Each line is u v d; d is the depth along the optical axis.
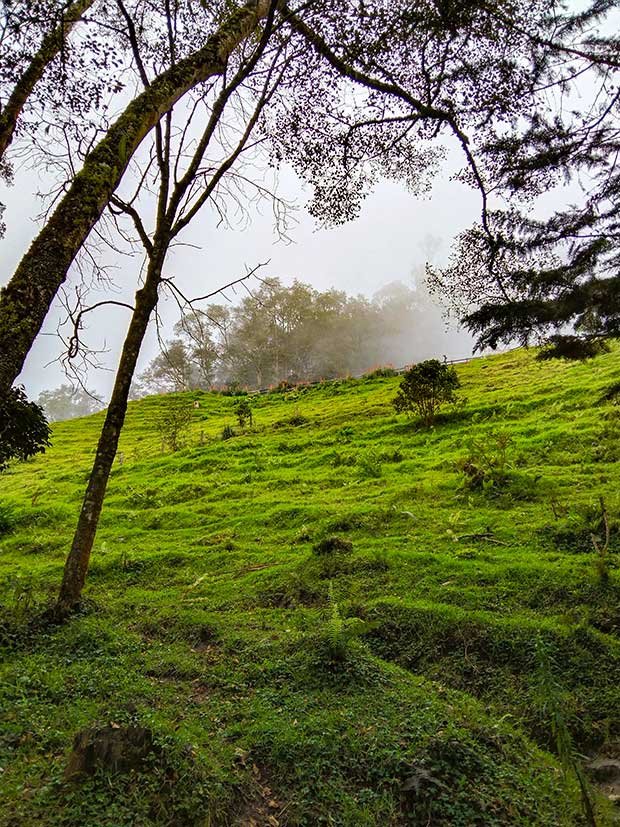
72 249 3.24
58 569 10.07
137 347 7.92
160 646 6.30
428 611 6.26
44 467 24.75
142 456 23.84
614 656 5.07
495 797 3.52
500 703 4.88
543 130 4.88
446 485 11.59
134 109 4.00
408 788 3.54
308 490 13.87
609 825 3.32
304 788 3.61
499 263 5.05
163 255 8.08
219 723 4.47
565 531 8.01
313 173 8.45
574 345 4.96
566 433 13.02
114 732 3.49
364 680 5.02
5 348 2.79
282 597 7.71
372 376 34.25
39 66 4.88
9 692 4.61
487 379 23.95
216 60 4.84
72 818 2.96
